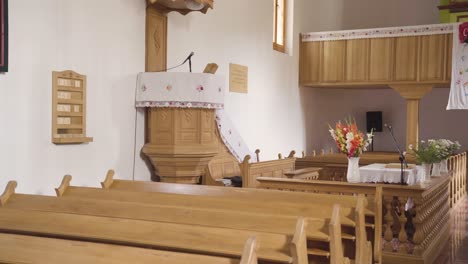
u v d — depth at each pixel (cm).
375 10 1394
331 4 1391
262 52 1072
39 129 535
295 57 1246
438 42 1116
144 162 696
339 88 1407
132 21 673
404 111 1419
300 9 1265
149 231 315
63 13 563
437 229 725
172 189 499
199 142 653
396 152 1388
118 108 649
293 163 884
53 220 345
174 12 768
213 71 689
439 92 1399
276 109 1145
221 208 429
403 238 627
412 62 1145
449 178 829
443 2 1313
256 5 1041
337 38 1229
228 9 932
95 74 612
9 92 500
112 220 327
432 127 1409
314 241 363
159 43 725
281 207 414
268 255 285
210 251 295
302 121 1291
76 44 582
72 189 472
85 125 591
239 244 295
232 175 784
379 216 486
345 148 689
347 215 415
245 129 1006
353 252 420
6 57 488
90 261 268
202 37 848
